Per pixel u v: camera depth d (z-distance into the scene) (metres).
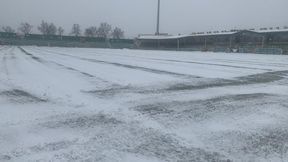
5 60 24.42
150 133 6.14
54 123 6.73
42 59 26.70
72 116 7.31
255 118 7.35
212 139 5.86
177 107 8.38
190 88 11.60
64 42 103.62
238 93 10.63
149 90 11.02
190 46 88.75
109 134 6.05
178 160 4.89
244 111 8.01
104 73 16.22
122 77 14.62
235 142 5.71
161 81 13.38
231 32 76.81
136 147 5.40
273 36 67.06
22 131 6.19
